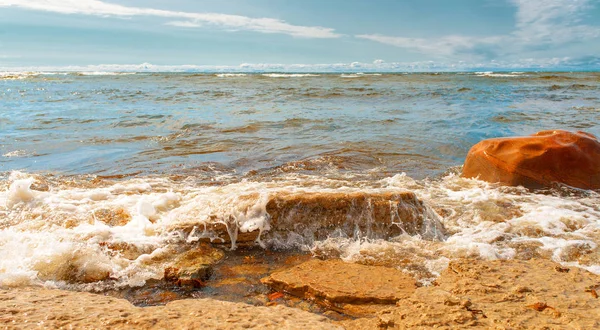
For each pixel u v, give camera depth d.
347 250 4.28
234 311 2.84
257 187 5.90
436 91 23.92
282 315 2.81
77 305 2.88
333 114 14.12
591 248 4.24
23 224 4.68
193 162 7.93
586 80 36.75
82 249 3.98
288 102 17.89
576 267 3.69
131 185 6.28
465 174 7.01
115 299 3.06
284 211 4.58
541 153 6.32
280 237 4.51
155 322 2.62
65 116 13.43
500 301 3.03
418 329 2.70
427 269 3.84
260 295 3.46
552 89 25.47
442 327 2.70
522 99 19.33
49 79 40.22
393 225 4.62
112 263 3.86
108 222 4.79
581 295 3.09
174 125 11.80
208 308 2.89
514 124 12.01
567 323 2.70
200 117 13.19
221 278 3.75
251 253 4.29
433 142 9.76
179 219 4.64
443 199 5.82
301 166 7.70
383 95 21.44
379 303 3.25
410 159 8.32
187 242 4.37
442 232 4.72
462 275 3.52
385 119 13.06
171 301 3.30
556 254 4.14
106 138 10.02
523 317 2.79
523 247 4.29
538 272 3.53
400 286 3.47
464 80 37.44
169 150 8.90
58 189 6.08
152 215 4.93
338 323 2.90
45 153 8.55
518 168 6.33
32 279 3.55
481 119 12.95
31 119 12.79
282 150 8.93
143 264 3.90
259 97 20.03
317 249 4.34
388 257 4.09
